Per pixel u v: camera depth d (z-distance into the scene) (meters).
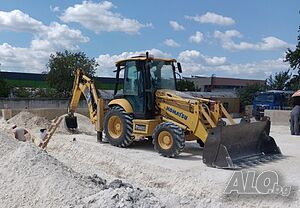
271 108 31.20
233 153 10.59
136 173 10.20
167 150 11.30
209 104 11.75
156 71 13.11
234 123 11.29
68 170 8.72
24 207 7.26
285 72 53.56
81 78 15.93
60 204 7.09
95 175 9.46
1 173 8.41
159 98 12.58
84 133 17.12
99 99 13.98
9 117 21.89
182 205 7.17
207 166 10.09
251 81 72.62
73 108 16.78
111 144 13.12
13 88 43.50
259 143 11.69
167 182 9.34
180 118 11.80
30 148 9.03
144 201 6.59
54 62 44.16
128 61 13.30
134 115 12.91
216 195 8.16
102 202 6.55
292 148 13.84
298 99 23.17
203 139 11.16
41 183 7.81
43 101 35.41
